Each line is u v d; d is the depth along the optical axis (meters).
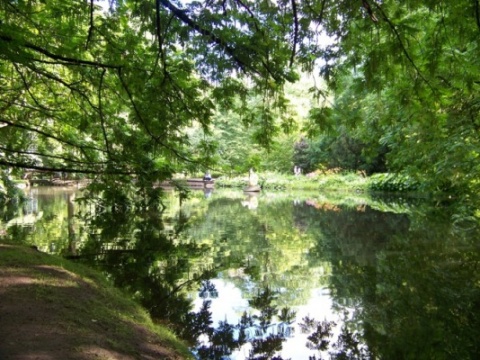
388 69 4.30
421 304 4.39
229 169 7.50
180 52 5.92
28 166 6.51
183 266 5.93
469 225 9.71
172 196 20.77
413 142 8.00
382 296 4.64
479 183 9.78
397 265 6.04
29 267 4.28
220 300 4.49
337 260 6.41
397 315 4.07
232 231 9.32
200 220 11.32
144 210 12.23
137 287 4.82
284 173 35.19
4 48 4.14
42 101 8.25
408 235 8.57
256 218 11.87
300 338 3.52
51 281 3.91
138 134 7.25
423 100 4.79
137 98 6.51
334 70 4.55
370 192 24.72
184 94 5.95
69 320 3.02
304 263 6.21
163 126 6.57
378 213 12.93
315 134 5.30
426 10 5.04
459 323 3.88
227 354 3.20
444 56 4.77
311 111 5.13
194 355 3.15
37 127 8.50
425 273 5.58
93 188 8.20
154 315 3.97
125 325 3.27
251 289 4.91
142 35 5.93
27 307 3.14
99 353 2.59
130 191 9.23
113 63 5.95
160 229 9.44
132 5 5.22
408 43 4.05
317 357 3.19
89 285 4.14
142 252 6.75
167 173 7.73
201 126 6.76
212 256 6.63
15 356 2.34
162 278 5.27
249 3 4.68
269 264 6.15
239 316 4.04
